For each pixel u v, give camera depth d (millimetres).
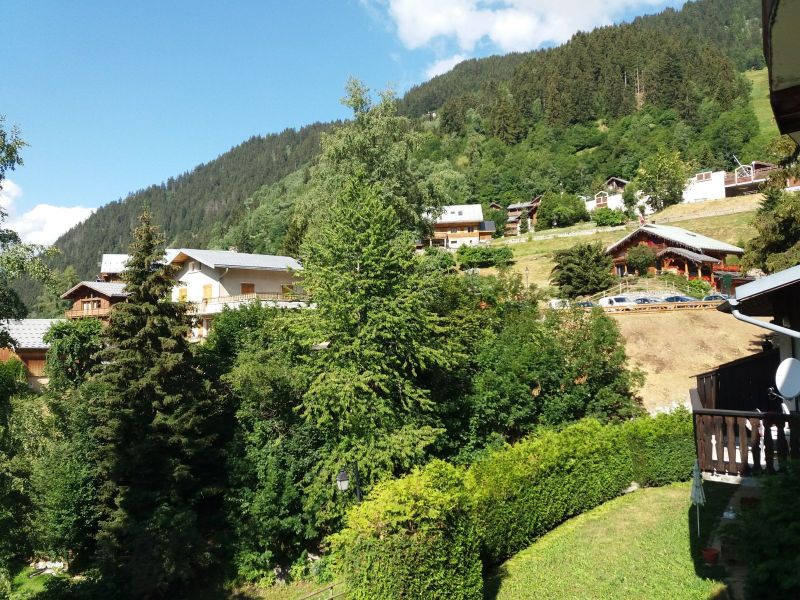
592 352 19984
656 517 13547
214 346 24141
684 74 128250
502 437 18984
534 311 23312
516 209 98812
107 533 17938
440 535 9828
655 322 30188
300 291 22875
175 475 18281
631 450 16438
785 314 9867
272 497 17984
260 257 45062
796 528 6758
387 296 16984
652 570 10492
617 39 152125
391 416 17000
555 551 12562
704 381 12016
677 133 112312
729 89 118812
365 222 17469
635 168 109688
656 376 25016
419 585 9492
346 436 16938
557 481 14312
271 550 18469
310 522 18266
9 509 12078
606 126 132250
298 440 18891
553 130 131625
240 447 19359
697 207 71250
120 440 18875
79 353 29312
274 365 19406
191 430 19578
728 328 29031
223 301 39688
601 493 15406
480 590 10484
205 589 17844
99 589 16703
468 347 20750
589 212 87812
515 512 12992
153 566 16547
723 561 10172
